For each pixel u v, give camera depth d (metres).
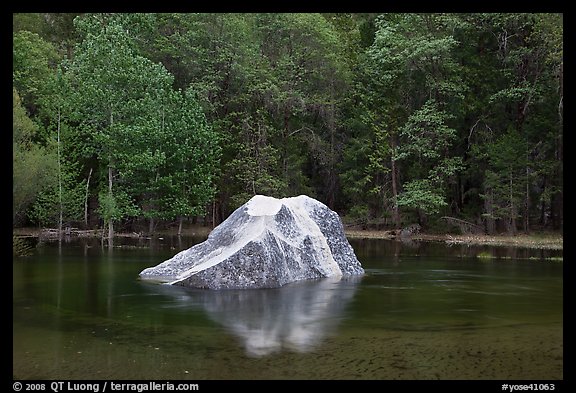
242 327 9.82
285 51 41.25
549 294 13.51
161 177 33.16
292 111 40.06
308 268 15.98
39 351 8.30
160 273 15.92
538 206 37.03
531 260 21.42
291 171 39.28
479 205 37.81
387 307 11.75
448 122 37.78
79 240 29.75
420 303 12.22
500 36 37.31
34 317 10.62
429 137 37.00
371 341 8.91
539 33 34.22
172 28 38.56
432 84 36.84
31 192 25.88
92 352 8.25
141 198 35.44
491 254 24.03
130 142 32.25
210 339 8.99
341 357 8.03
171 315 10.83
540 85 35.06
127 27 36.00
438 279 16.02
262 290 13.88
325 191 42.47
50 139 31.77
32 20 37.75
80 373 7.34
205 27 37.78
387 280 15.77
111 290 13.70
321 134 41.94
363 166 39.84
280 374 7.30
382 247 27.97
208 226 38.66
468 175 37.75
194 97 35.31
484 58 37.53
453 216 37.91
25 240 29.23
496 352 8.32
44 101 32.47
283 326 9.91
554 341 8.98
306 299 12.64
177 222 38.25
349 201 41.62
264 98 38.78
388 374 7.32
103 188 33.69
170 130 33.12
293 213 16.55
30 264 18.94
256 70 38.53
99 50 32.22
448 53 36.53
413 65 37.66
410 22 38.34
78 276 16.08
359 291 13.79
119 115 32.59
